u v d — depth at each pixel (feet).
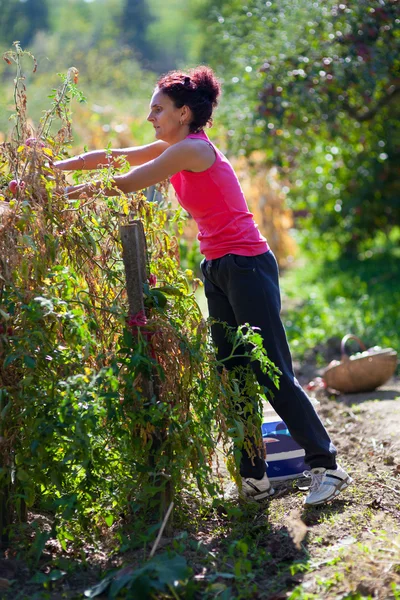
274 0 26.76
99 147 35.29
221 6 37.70
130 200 11.53
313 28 25.93
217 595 9.34
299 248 48.55
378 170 39.01
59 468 10.09
